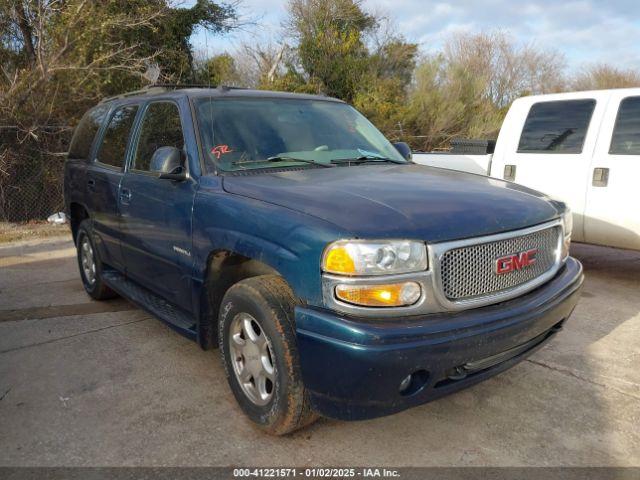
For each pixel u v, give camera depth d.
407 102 20.66
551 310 2.96
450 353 2.54
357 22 22.14
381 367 2.43
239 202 3.10
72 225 5.82
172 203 3.65
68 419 3.27
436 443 3.00
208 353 4.20
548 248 3.18
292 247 2.69
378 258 2.51
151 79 12.13
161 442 3.02
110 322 4.93
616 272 6.50
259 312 2.86
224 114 3.84
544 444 2.99
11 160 10.87
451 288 2.66
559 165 6.16
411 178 3.42
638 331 4.60
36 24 12.02
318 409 2.70
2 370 3.96
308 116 4.20
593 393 3.54
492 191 3.24
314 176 3.41
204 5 16.16
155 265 4.03
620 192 5.66
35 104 10.97
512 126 6.71
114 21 12.37
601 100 5.97
